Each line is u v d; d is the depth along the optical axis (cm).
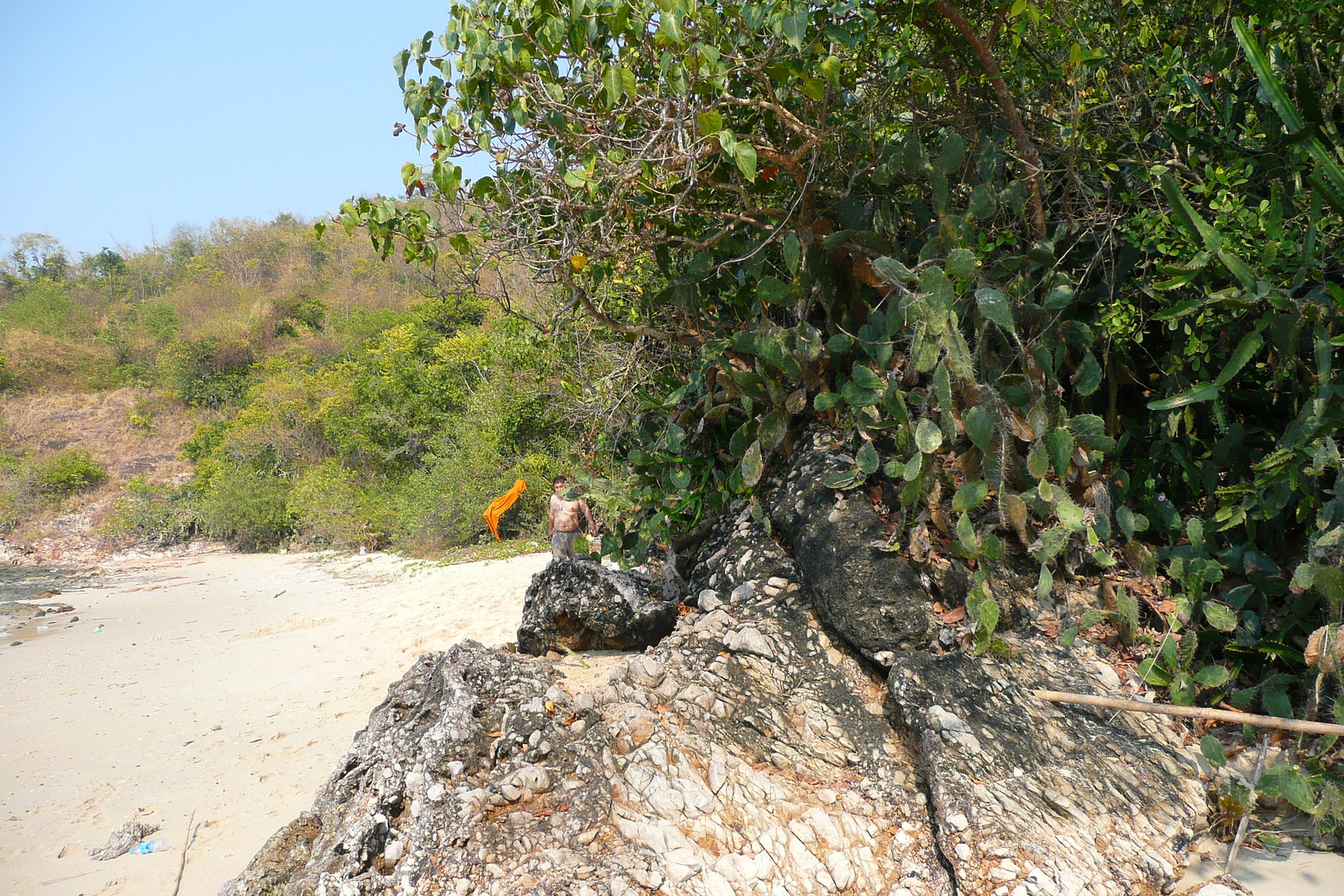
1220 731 365
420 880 296
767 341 446
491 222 426
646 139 406
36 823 529
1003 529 425
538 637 485
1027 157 412
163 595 1589
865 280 435
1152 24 428
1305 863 297
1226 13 406
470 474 1683
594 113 407
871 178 420
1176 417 416
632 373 586
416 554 1720
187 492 2695
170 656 1011
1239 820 318
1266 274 350
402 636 971
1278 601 397
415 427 2133
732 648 396
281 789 557
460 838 302
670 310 531
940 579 395
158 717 744
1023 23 378
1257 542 411
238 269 5394
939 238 394
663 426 580
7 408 3534
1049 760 327
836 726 363
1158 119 434
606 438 614
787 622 412
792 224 465
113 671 946
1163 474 454
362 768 369
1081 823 301
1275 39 400
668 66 351
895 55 447
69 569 2114
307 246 5412
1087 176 439
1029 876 273
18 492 2811
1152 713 354
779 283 436
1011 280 422
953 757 318
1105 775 325
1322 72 403
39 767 635
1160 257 403
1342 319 346
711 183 433
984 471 379
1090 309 455
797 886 292
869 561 391
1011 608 403
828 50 420
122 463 3177
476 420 1725
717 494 537
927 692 348
